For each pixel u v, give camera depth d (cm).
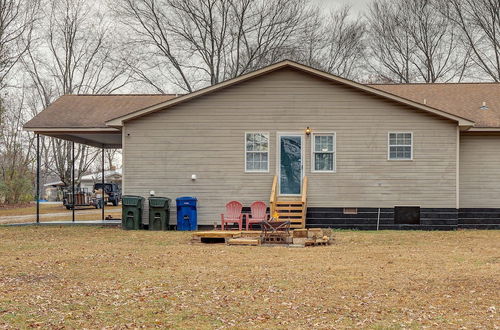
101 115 2430
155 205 2181
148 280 1181
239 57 4284
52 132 2366
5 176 4822
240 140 2212
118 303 981
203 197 2216
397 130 2194
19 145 4969
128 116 2205
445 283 1138
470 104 2481
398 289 1088
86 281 1173
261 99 2212
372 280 1175
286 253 1573
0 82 4150
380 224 2191
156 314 911
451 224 2184
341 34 4503
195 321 872
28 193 4969
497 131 2283
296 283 1146
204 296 1034
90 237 1980
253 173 2209
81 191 4291
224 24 4216
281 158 2209
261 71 2183
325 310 936
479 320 870
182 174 2223
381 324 852
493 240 1870
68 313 912
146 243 1806
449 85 2725
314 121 2202
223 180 2212
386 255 1527
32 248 1688
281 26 4212
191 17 4206
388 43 4534
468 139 2338
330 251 1611
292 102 2205
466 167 2333
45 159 5488
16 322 854
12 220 2998
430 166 2192
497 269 1294
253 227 2177
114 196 4778
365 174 2195
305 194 2133
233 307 956
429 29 4391
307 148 2203
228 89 2219
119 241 1859
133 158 2234
